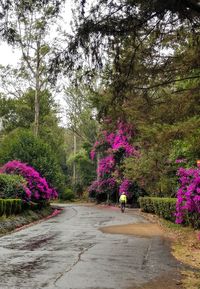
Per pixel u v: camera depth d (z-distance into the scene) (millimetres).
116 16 7129
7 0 6875
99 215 28266
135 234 16234
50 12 7172
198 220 16891
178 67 10203
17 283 7820
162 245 13156
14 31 7129
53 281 7988
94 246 12766
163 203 22875
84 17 7102
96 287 7551
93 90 9375
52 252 11555
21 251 11742
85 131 56344
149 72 9664
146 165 28188
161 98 11109
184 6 6867
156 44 9344
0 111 53500
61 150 63469
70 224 20906
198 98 10945
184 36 9242
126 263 9953
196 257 11031
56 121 50031
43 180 27766
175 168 25578
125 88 8953
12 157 29484
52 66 7461
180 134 11617
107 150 41875
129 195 39812
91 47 7312
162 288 7613
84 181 62469
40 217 26125
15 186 24156
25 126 51344
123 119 10141
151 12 7051
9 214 20328
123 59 8750
